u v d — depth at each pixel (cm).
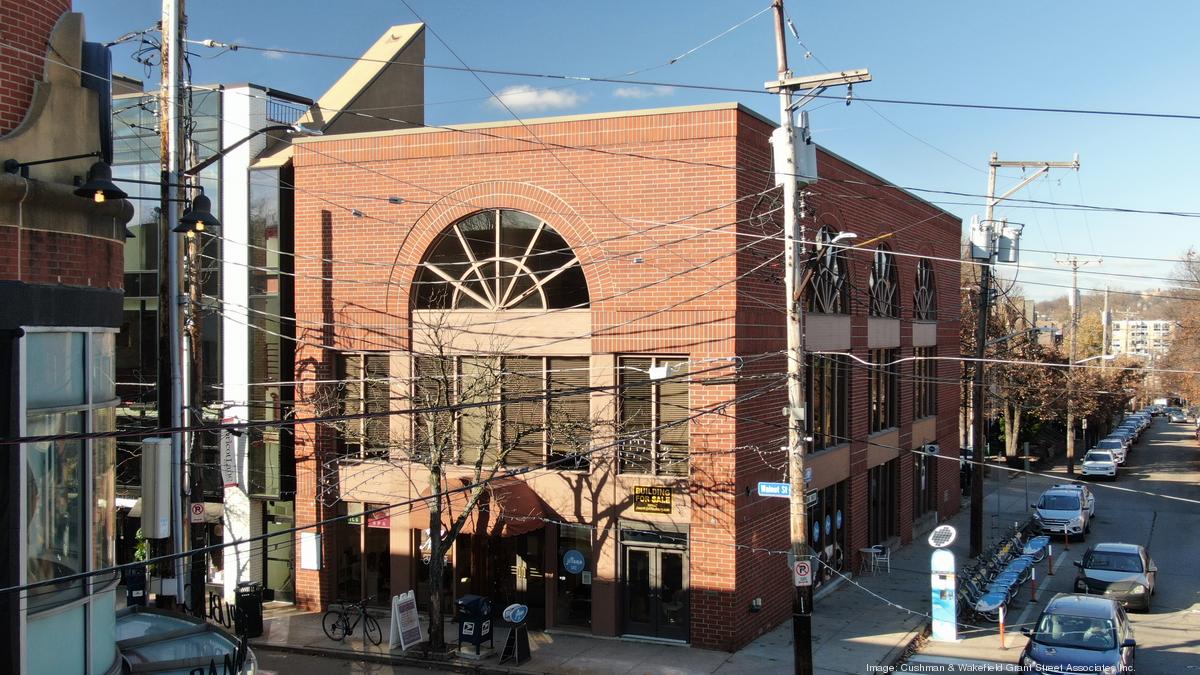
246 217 2338
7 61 938
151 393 2520
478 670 1773
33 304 918
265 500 2336
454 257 2139
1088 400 5447
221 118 2367
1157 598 2467
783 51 1574
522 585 2091
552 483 2023
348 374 2212
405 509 2122
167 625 1361
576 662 1811
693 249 1923
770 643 1953
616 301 1980
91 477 997
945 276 3666
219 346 2350
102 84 1070
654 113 1950
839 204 2467
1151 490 4684
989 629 2150
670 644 1928
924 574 2652
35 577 921
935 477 3525
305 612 2205
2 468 876
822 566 2403
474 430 2094
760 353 2005
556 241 2056
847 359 2573
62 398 967
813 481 2286
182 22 1783
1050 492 3594
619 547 1980
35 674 919
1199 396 5919
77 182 1006
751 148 1970
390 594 2173
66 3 1037
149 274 2514
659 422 1969
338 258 2197
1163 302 10262
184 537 1833
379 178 2166
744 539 1934
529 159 2045
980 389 2975
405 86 2914
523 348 2052
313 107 2594
